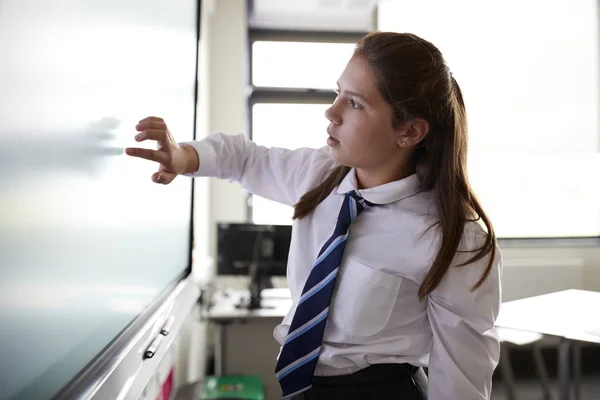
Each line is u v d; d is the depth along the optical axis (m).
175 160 1.00
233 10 4.13
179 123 1.57
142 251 1.10
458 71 4.18
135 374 0.94
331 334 1.01
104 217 0.82
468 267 0.95
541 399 3.37
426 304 1.03
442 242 0.94
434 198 1.02
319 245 1.07
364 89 0.91
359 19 4.36
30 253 0.56
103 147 0.81
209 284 3.22
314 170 1.14
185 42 1.67
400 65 0.91
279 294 3.39
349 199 1.03
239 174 1.21
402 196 1.02
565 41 4.23
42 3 0.58
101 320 0.81
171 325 1.31
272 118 4.37
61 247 0.64
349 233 1.03
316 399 0.98
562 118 4.24
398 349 1.01
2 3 0.49
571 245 4.25
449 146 0.98
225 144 1.17
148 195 1.16
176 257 1.59
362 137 0.93
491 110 4.20
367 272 0.99
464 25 4.19
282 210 4.28
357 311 0.99
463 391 0.99
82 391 0.70
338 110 0.94
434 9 4.20
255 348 3.02
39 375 0.59
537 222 4.27
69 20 0.66
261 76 4.36
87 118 0.73
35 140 0.56
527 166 4.23
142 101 1.08
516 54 4.20
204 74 3.44
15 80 0.52
